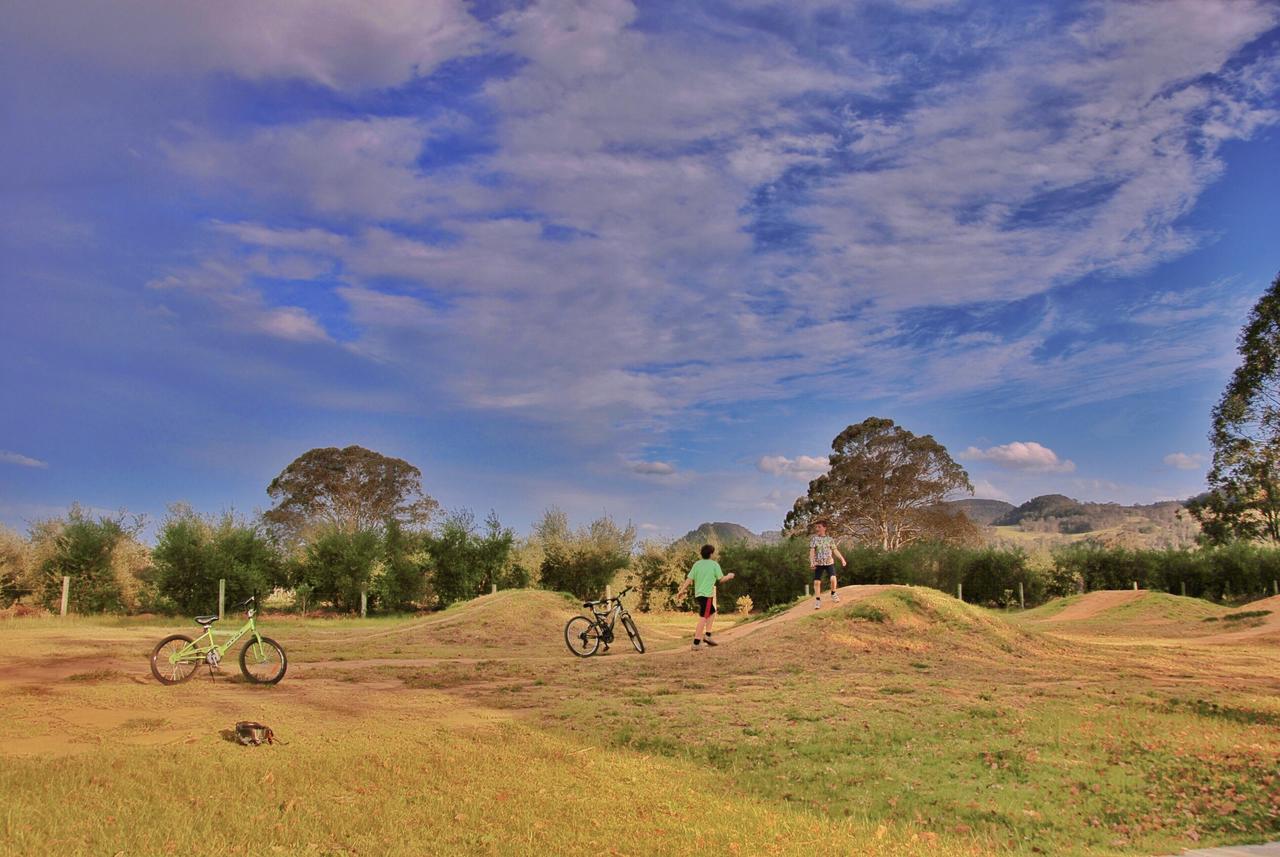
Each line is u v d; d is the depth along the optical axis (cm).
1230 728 1145
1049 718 1183
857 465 6150
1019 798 833
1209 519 5141
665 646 1962
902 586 2144
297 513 5781
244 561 2973
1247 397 4825
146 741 826
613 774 833
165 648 1172
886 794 827
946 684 1445
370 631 2442
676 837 648
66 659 1388
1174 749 1020
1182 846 706
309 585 3177
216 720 930
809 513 6412
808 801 794
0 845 526
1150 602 3850
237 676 1238
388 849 579
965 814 779
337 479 5941
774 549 4009
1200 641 2622
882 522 6150
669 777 841
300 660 1630
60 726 863
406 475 6219
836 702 1246
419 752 849
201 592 2853
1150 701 1334
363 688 1242
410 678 1373
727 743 999
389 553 3384
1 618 2531
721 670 1522
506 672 1488
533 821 663
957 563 4725
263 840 576
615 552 3744
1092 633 3003
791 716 1145
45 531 2920
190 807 632
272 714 985
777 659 1630
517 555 3653
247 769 739
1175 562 5103
